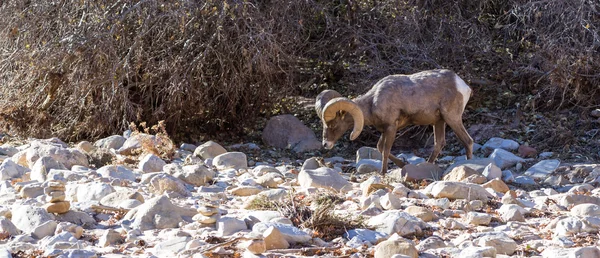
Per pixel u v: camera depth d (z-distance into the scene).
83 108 12.06
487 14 13.71
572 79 12.36
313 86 13.85
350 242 5.19
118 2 11.34
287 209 5.93
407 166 8.57
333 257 4.79
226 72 12.16
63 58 11.38
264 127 13.28
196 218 5.62
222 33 11.77
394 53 12.95
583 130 11.70
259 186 7.54
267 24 12.02
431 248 5.11
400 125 9.10
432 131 12.27
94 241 5.23
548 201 6.84
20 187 6.94
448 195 6.88
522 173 9.52
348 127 9.09
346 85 13.65
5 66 12.16
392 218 5.61
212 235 5.26
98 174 7.74
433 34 13.02
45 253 4.63
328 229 5.55
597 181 8.58
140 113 11.82
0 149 9.80
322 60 13.48
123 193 6.43
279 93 12.89
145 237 5.29
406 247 4.68
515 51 13.37
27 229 5.36
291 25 12.37
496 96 13.00
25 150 8.95
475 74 13.16
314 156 11.80
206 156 9.89
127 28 11.64
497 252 5.04
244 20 11.55
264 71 11.71
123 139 10.77
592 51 12.31
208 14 11.74
